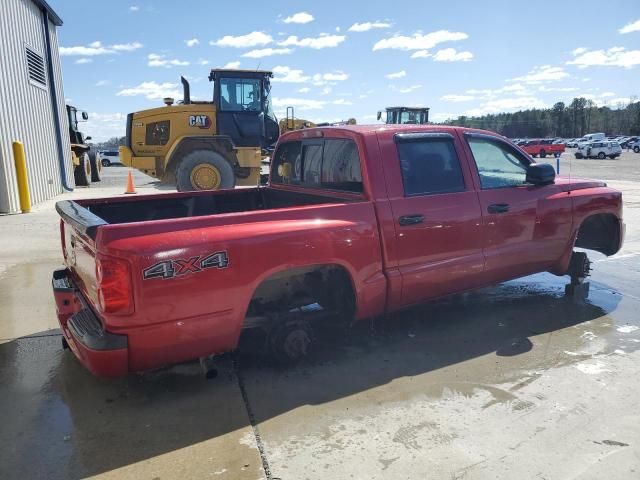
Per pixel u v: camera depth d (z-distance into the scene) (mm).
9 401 3467
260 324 3820
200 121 15180
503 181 4848
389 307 4172
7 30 12242
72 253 3943
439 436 3018
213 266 3217
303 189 4914
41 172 14484
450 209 4336
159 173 15805
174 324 3146
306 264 3580
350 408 3344
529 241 4906
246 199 5348
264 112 15469
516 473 2684
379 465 2760
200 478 2670
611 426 3105
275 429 3113
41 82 14930
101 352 3002
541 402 3391
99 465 2783
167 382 3717
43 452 2898
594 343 4363
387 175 4082
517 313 5125
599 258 7500
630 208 12227
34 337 4555
